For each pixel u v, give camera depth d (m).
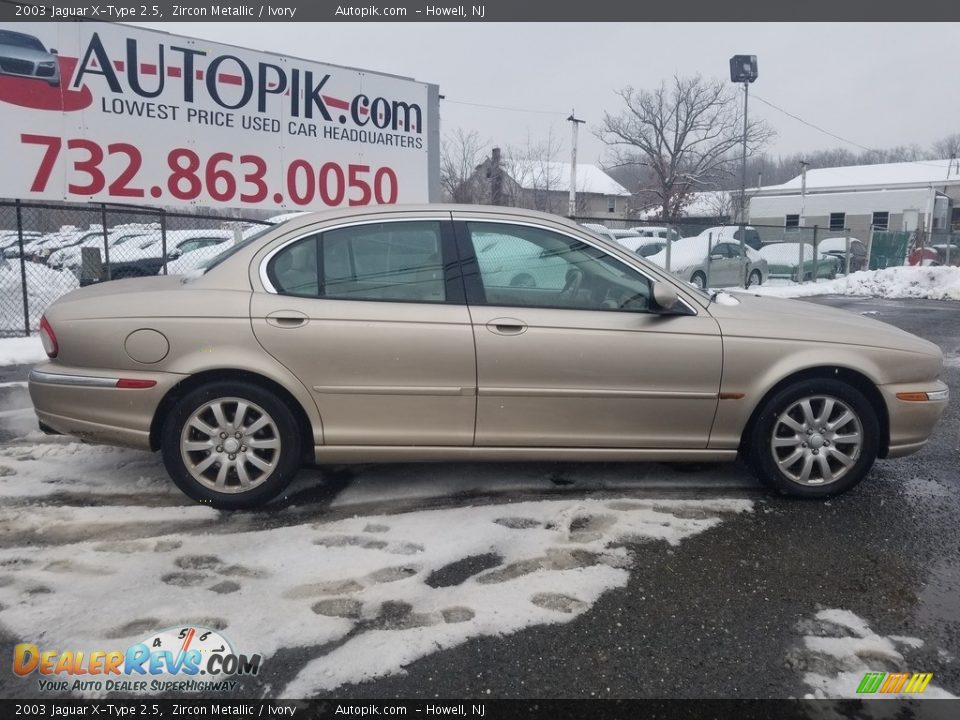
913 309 14.75
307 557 3.25
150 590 2.94
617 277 3.91
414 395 3.70
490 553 3.33
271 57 10.43
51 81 8.78
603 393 3.79
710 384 3.85
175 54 9.61
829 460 4.05
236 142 10.26
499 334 3.70
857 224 41.22
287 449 3.70
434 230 3.84
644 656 2.61
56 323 3.70
